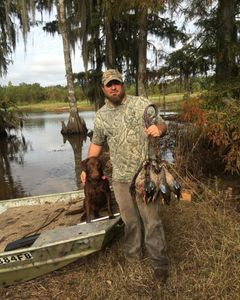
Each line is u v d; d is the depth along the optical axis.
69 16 13.09
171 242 2.54
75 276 2.38
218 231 2.69
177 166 4.06
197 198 3.44
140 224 2.36
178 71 5.20
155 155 2.20
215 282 2.11
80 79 13.38
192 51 4.96
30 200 3.70
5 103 13.90
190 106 3.90
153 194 2.06
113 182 2.30
